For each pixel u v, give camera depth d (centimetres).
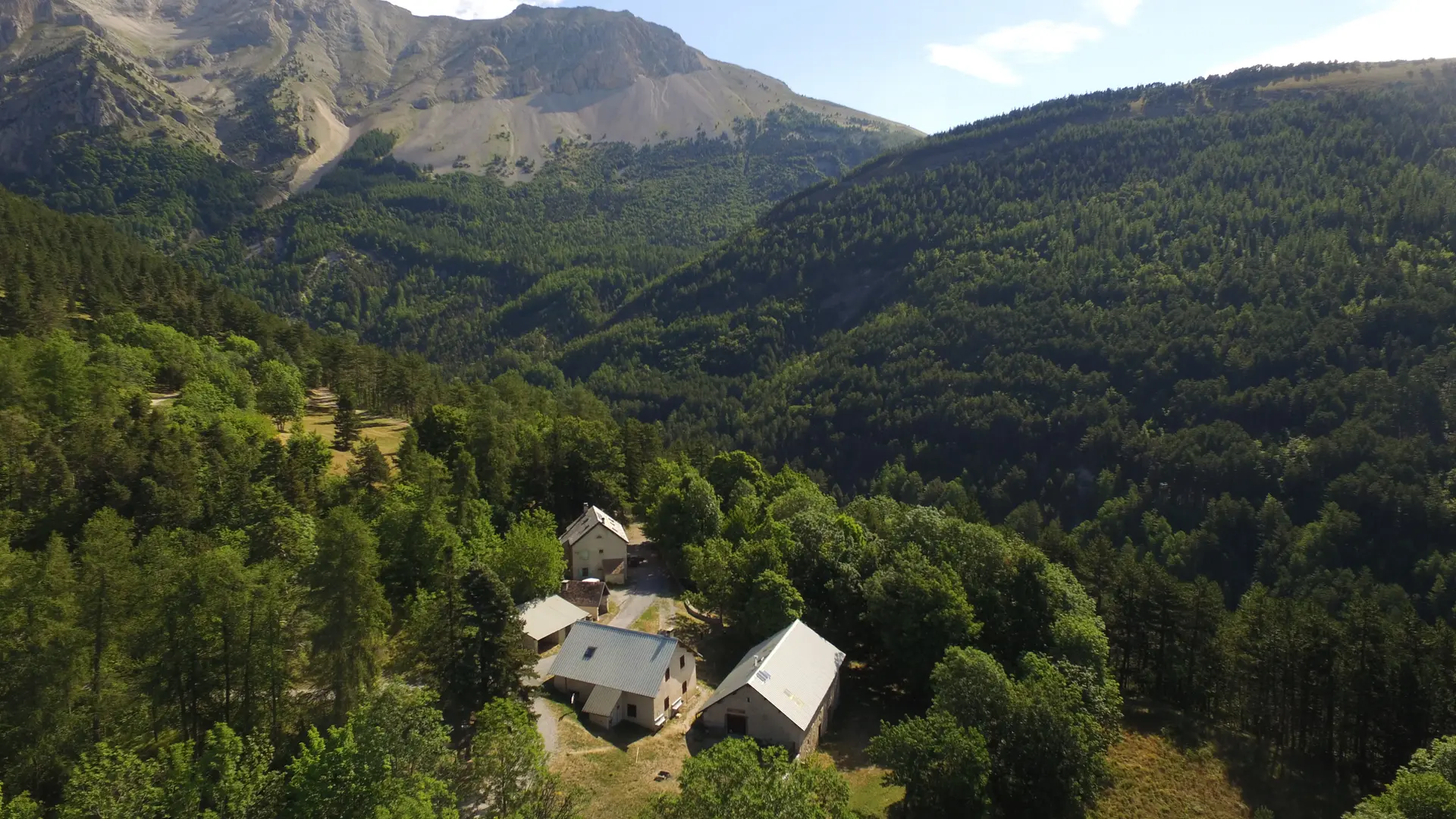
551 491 9762
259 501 6259
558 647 6550
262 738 3319
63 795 3209
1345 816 4609
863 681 6988
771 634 6588
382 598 4484
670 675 5803
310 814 2964
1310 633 6694
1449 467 12656
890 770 5422
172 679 3941
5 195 15725
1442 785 4288
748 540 8119
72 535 5653
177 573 4056
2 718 3453
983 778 4612
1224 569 13012
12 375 7262
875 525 9406
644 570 9112
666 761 5131
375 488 7769
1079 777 5075
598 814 4481
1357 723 6512
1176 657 7606
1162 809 5691
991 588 6994
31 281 11462
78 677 3675
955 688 5225
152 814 2844
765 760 3644
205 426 7681
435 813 3056
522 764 3456
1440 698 6169
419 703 3519
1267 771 6362
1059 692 5328
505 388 15600
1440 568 11025
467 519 7331
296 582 4788
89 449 6288
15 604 3722
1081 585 7844
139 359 9800
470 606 4612
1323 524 12425
